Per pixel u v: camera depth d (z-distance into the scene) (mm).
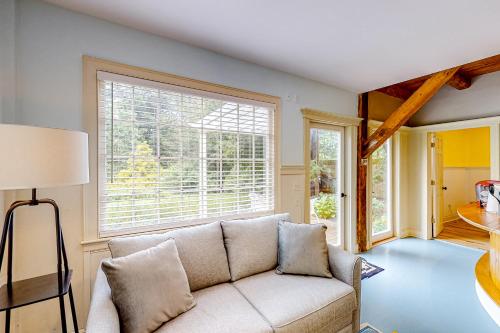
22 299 1269
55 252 1777
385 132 3562
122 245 1600
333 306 1633
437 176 4648
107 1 1717
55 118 1759
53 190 1768
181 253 1751
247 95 2664
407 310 2242
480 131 5766
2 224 1585
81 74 1843
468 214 2139
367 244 3930
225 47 2375
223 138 2525
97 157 1894
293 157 3066
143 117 2084
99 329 1088
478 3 1724
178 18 1917
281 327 1397
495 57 3244
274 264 2094
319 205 3484
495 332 1934
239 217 2625
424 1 1706
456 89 4184
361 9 1801
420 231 4535
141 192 2080
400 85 4215
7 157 1080
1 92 1580
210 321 1390
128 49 2021
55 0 1713
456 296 2479
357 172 3811
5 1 1603
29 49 1687
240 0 1705
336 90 3543
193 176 2334
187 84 2281
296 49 2422
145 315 1281
